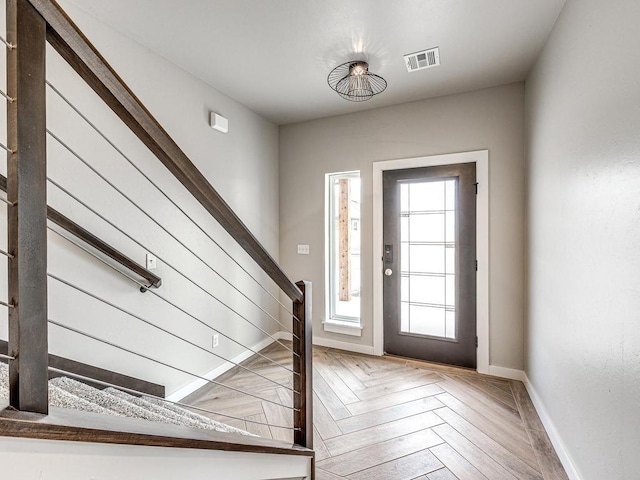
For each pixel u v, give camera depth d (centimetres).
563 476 170
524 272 281
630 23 118
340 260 418
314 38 222
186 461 93
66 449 63
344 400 249
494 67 259
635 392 114
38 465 59
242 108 331
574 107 169
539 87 237
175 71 253
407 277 333
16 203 59
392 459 184
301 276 387
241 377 288
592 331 147
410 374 296
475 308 303
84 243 187
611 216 131
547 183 215
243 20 203
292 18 201
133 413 141
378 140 341
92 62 69
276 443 137
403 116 329
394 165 333
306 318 155
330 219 381
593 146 147
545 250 219
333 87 291
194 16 198
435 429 212
